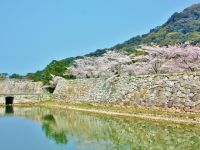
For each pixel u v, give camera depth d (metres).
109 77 49.72
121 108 42.34
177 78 34.75
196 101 31.64
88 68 66.88
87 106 51.03
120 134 28.69
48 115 47.62
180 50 41.12
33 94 72.06
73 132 31.31
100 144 24.75
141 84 40.41
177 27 115.56
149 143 24.20
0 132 33.28
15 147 25.59
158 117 34.25
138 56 50.97
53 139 28.44
